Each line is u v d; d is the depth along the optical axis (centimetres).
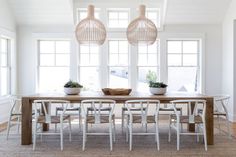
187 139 447
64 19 662
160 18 666
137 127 539
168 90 686
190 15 648
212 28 671
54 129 517
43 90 696
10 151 379
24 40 679
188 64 686
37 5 627
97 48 689
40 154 365
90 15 455
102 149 390
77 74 681
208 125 410
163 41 671
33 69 680
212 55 673
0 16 582
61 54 692
